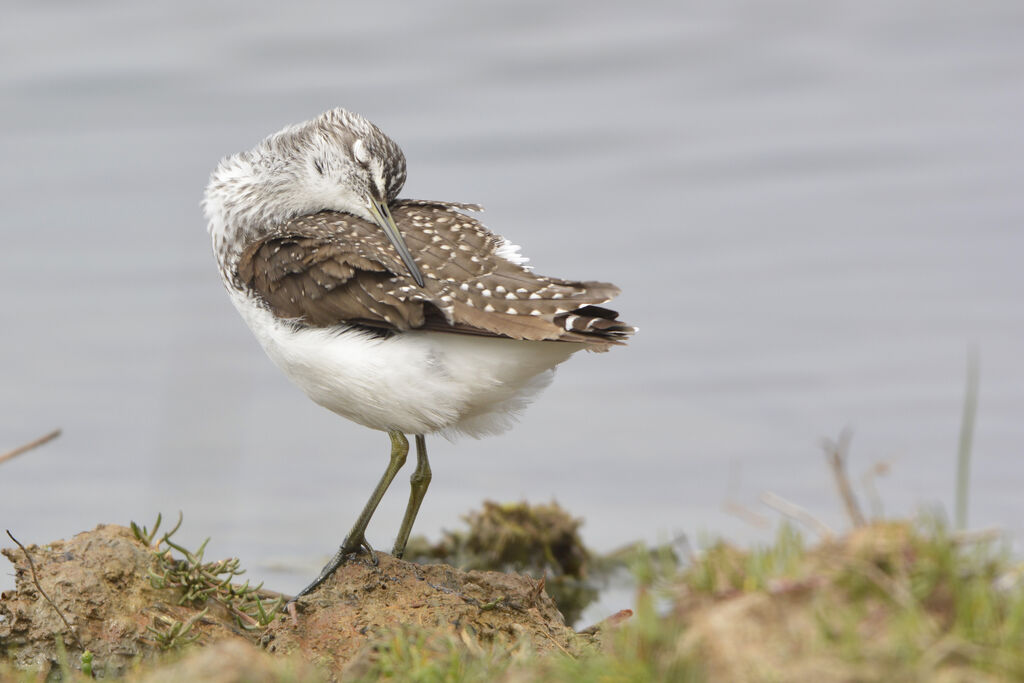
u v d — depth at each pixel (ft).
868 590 22.07
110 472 54.60
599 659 24.77
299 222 40.81
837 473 27.48
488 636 32.04
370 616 32.42
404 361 36.83
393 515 52.70
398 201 44.27
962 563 22.49
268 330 38.93
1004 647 20.92
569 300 36.42
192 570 33.91
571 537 48.88
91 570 33.22
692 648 22.24
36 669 32.14
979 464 54.60
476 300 36.60
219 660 25.64
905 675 20.65
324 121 44.50
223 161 44.34
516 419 40.34
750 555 23.75
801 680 20.99
